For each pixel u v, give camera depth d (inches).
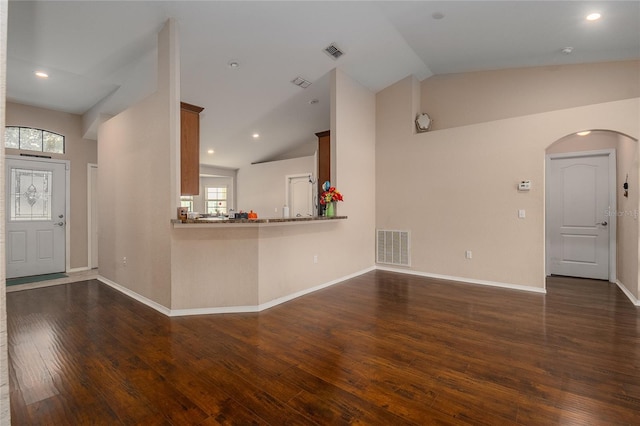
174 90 127.0
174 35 125.2
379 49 165.0
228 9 121.2
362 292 164.1
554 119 157.2
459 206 186.4
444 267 192.5
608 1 110.2
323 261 173.9
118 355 94.7
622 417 66.1
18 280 190.4
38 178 205.9
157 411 69.1
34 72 156.6
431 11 130.7
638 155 139.0
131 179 156.1
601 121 145.9
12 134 198.1
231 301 134.6
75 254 221.3
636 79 153.0
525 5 118.6
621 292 161.2
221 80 171.8
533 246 163.5
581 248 192.4
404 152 207.6
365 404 71.5
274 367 87.8
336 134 180.4
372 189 218.1
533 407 69.7
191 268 131.1
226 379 81.7
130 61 148.2
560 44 146.0
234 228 135.0
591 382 79.4
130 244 157.8
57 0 106.9
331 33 145.3
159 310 135.8
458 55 171.3
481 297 153.9
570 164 194.2
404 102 206.7
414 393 75.5
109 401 72.5
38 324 119.7
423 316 127.9
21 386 78.4
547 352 95.8
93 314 131.0
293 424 65.0
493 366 87.7
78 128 223.1
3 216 32.4
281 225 148.3
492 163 175.0
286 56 157.8
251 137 262.7
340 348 99.4
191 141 163.8
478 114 191.5
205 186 348.5
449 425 64.4
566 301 146.7
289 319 125.3
